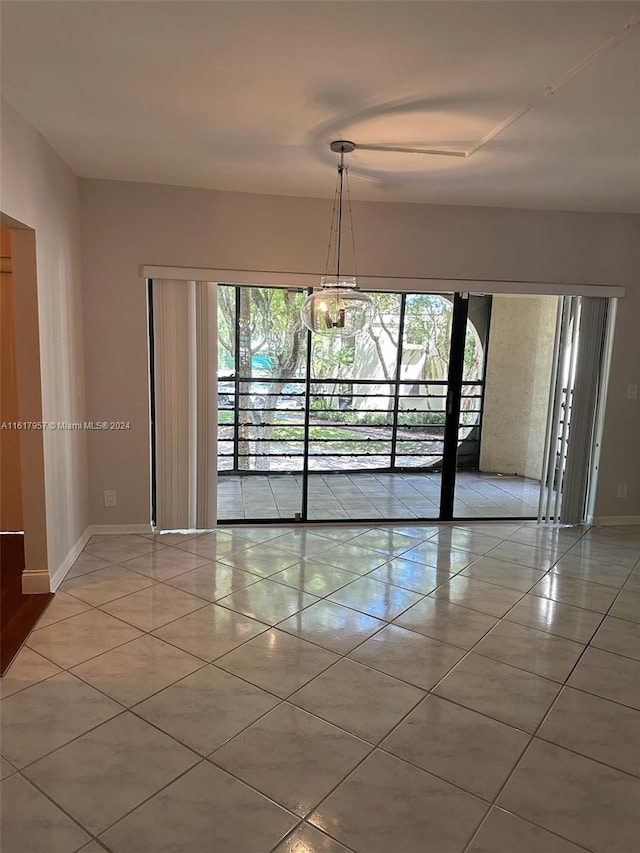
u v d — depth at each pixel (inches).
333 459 193.9
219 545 162.7
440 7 70.0
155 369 164.2
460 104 99.1
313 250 165.0
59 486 134.9
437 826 68.5
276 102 100.0
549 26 74.3
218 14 72.7
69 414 143.1
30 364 119.5
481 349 206.5
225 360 183.6
